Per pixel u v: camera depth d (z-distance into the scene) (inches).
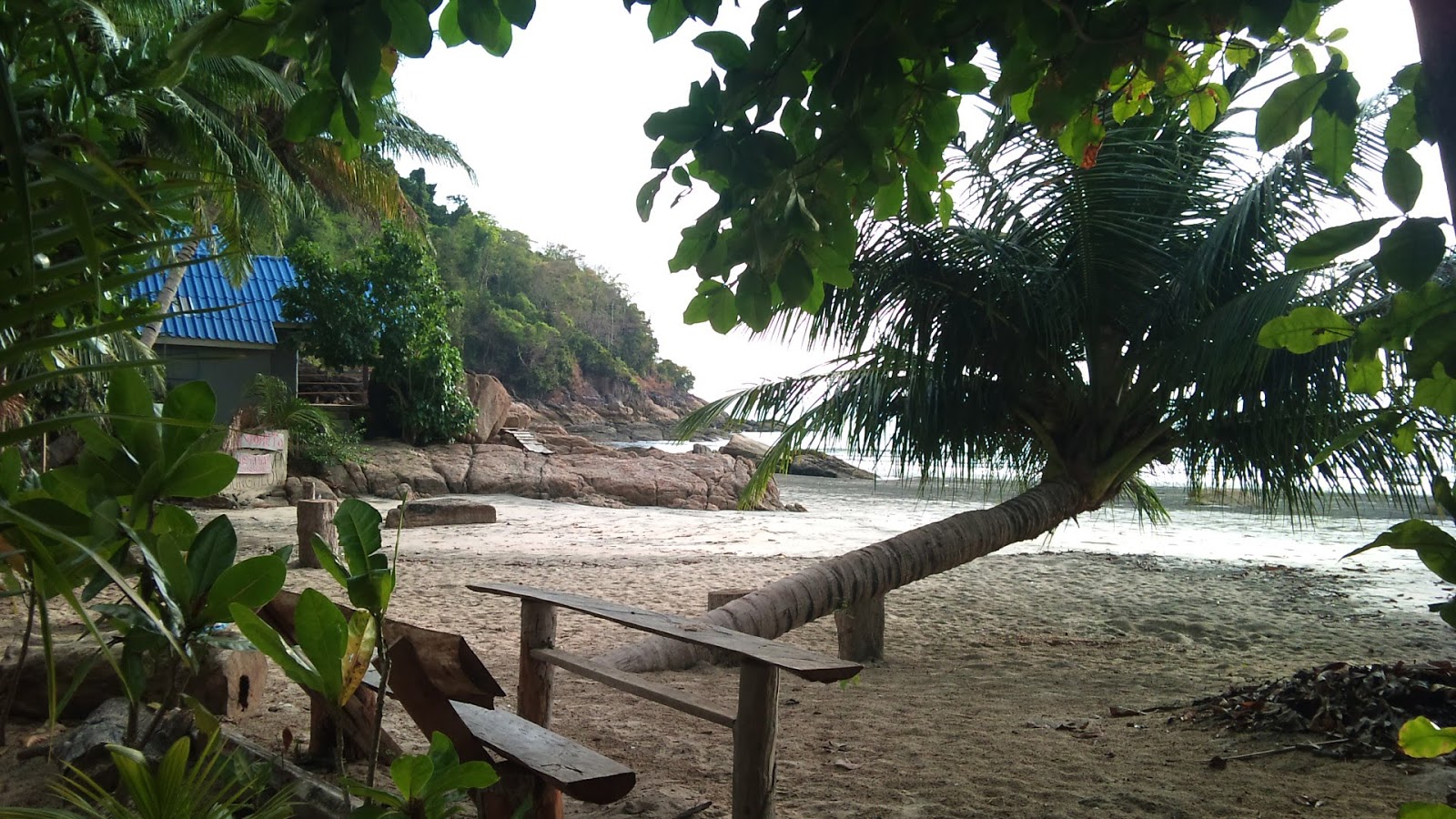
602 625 341.1
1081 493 321.1
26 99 106.3
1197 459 332.2
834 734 213.6
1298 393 277.9
